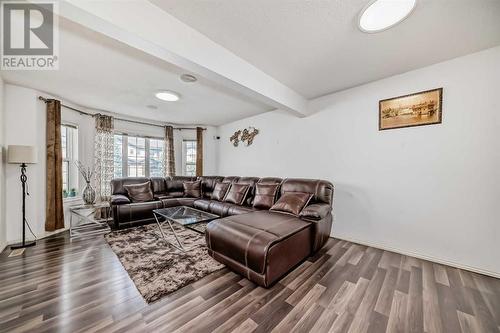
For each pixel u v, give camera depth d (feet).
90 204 11.52
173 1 4.64
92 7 3.93
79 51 6.47
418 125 7.72
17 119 8.98
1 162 8.22
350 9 4.78
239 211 10.54
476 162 6.67
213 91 9.97
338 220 9.97
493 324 4.36
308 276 6.27
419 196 7.73
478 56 6.59
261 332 4.10
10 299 5.02
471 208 6.75
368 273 6.48
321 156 10.70
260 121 14.14
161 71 7.83
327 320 4.45
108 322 4.32
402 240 8.11
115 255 7.64
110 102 11.70
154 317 4.48
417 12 4.84
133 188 12.87
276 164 13.10
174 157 17.43
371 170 8.94
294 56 6.89
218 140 18.24
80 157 12.68
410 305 4.95
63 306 4.78
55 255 7.59
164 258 7.42
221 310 4.74
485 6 4.63
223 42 6.13
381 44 6.18
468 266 6.75
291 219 7.62
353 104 9.48
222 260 6.68
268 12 4.93
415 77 7.78
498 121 6.32
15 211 8.89
